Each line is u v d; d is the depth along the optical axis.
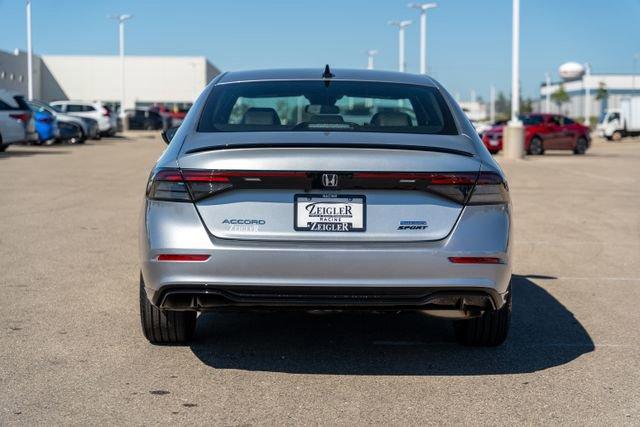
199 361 4.66
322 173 4.00
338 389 4.22
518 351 4.95
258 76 5.23
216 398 4.06
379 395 4.13
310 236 4.03
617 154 31.16
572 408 3.97
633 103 49.12
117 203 11.96
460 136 4.51
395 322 5.64
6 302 5.93
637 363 4.71
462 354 4.88
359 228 4.04
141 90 75.44
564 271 7.52
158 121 53.38
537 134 29.56
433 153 4.14
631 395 4.16
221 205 4.06
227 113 4.75
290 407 3.94
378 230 4.04
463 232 4.07
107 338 5.07
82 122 32.03
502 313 4.77
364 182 4.01
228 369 4.52
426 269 4.03
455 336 5.24
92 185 14.55
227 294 4.06
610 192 14.95
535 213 11.80
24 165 18.95
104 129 38.78
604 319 5.74
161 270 4.09
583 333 5.37
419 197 4.07
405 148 4.14
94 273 7.01
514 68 26.70
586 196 14.20
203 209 4.07
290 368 4.56
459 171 4.09
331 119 4.71
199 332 5.29
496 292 4.15
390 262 4.01
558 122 30.58
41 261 7.50
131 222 10.07
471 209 4.10
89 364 4.56
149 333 4.82
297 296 4.04
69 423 3.70
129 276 6.91
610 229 10.25
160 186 4.13
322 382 4.33
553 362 4.72
